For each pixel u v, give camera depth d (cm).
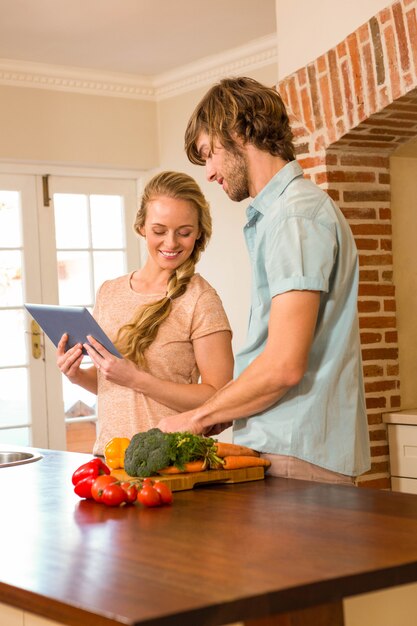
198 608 110
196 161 212
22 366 585
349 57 363
